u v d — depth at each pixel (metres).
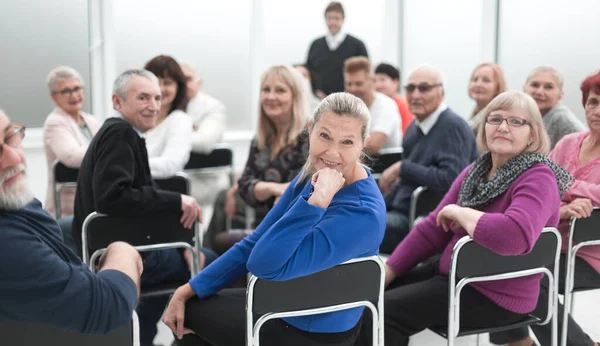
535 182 2.13
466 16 6.11
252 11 6.57
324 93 6.52
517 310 2.23
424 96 3.41
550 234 2.18
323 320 1.88
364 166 1.94
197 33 6.40
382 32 7.06
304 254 1.74
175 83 3.62
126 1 6.02
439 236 2.43
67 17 5.68
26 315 1.49
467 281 2.12
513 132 2.19
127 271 1.69
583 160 2.76
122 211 2.45
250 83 6.72
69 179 3.71
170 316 2.05
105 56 5.86
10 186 1.44
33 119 5.64
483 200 2.26
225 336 1.94
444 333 2.20
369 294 1.89
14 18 5.48
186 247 2.64
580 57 4.91
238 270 2.08
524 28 5.43
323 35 6.54
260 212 3.15
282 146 3.08
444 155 3.36
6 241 1.42
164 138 3.59
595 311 3.35
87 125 3.93
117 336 1.64
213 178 4.49
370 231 1.79
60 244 1.57
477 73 4.04
